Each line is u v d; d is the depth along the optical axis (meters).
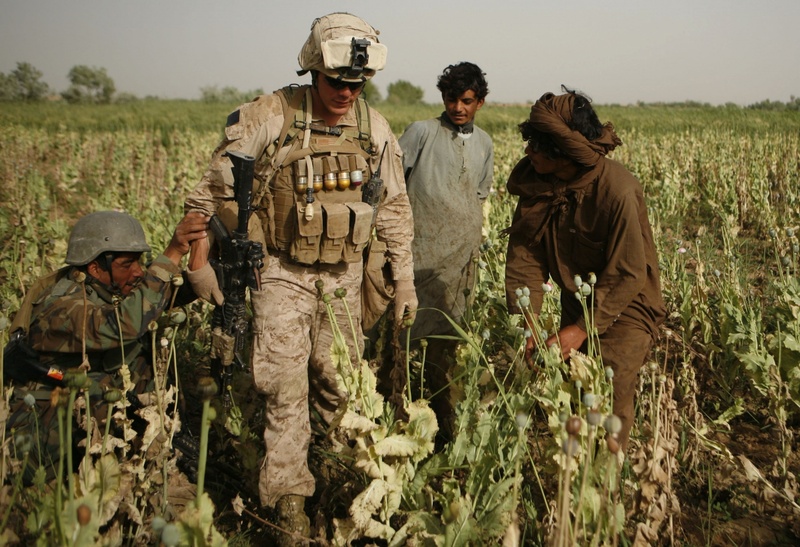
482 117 44.75
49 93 79.12
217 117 42.97
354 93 2.56
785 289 3.80
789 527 2.79
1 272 5.79
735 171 10.88
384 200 2.92
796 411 3.50
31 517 1.88
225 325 2.61
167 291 2.57
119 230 2.62
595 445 2.41
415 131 3.82
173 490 2.85
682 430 3.14
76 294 2.58
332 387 2.97
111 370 2.71
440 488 2.70
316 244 2.60
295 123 2.58
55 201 10.49
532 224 2.87
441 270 3.75
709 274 5.21
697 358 4.06
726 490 3.01
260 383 2.64
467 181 3.79
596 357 2.68
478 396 2.56
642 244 2.63
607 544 1.98
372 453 2.35
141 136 21.14
